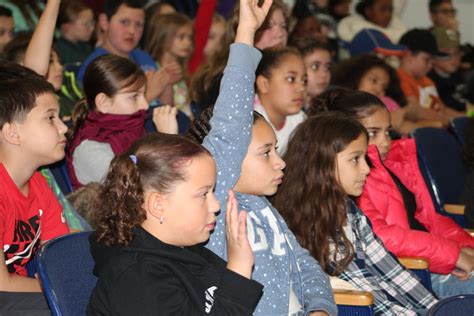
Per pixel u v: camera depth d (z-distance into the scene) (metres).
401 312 2.51
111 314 1.67
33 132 2.34
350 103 3.03
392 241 2.74
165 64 4.78
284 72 3.48
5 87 2.35
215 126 2.11
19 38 3.58
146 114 3.37
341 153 2.50
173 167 1.77
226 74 2.15
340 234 2.47
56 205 2.54
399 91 4.86
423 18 7.30
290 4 6.82
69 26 4.99
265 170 2.15
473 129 3.89
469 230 3.23
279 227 2.20
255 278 2.07
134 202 1.77
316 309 2.12
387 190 2.88
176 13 4.88
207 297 1.78
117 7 4.55
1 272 2.21
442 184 3.94
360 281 2.48
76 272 1.88
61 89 3.83
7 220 2.30
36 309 2.21
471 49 6.54
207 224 1.81
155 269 1.72
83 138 3.19
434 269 2.79
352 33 6.43
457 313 1.67
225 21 5.38
